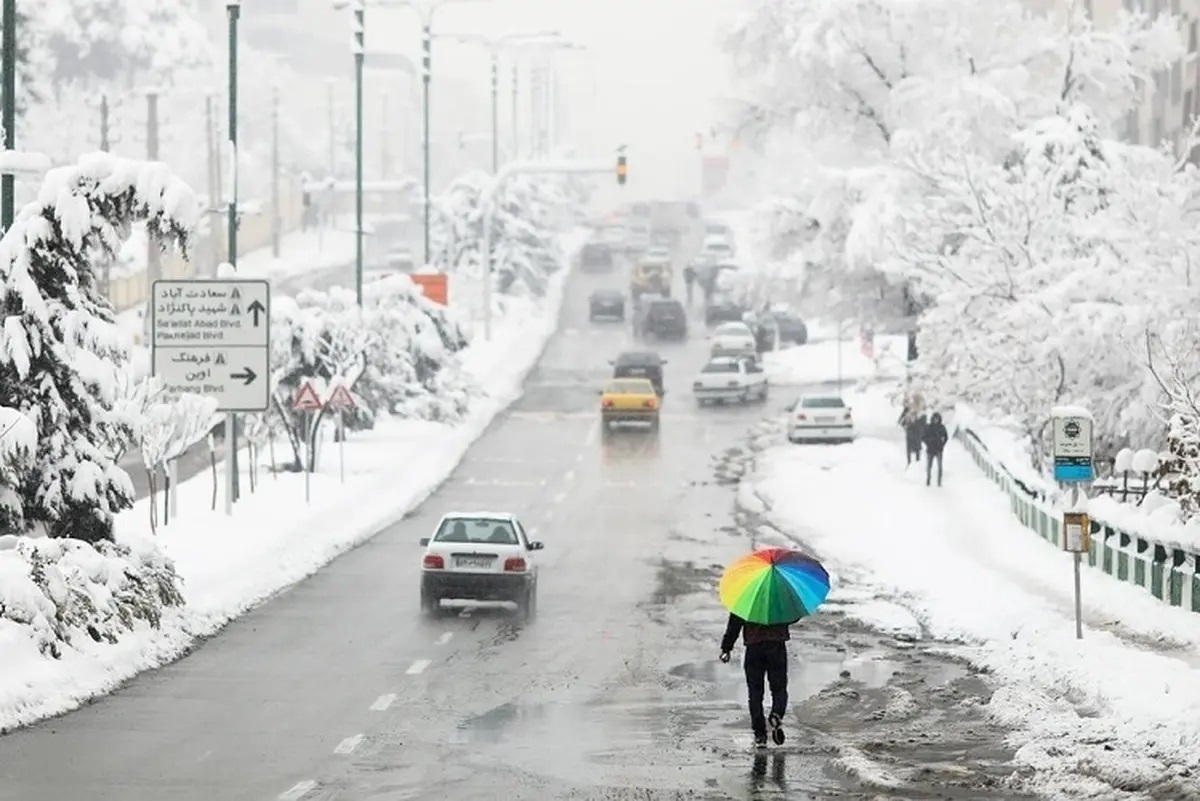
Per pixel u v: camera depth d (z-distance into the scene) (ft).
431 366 588.91
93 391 240.53
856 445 528.63
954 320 413.18
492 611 275.39
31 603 202.18
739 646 243.19
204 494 403.75
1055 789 152.56
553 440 560.61
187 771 161.27
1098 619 246.06
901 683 212.43
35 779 157.17
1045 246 414.62
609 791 154.40
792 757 169.78
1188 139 415.23
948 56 573.33
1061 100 554.46
